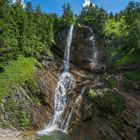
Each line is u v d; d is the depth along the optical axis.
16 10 62.62
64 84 56.78
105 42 75.81
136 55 65.50
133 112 42.06
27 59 58.34
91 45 74.94
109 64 68.75
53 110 50.69
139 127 40.19
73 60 70.56
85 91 49.62
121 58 68.19
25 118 46.41
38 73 55.81
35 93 50.59
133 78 53.06
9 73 52.06
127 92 48.28
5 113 45.62
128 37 70.94
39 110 48.94
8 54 54.31
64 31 75.75
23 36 59.72
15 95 48.38
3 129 43.03
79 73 63.53
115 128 40.91
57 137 41.81
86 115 45.28
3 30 54.66
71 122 46.47
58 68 62.56
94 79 57.03
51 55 65.44
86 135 41.94
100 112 44.06
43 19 71.00
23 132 43.44
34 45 61.72
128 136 39.62
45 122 47.91
